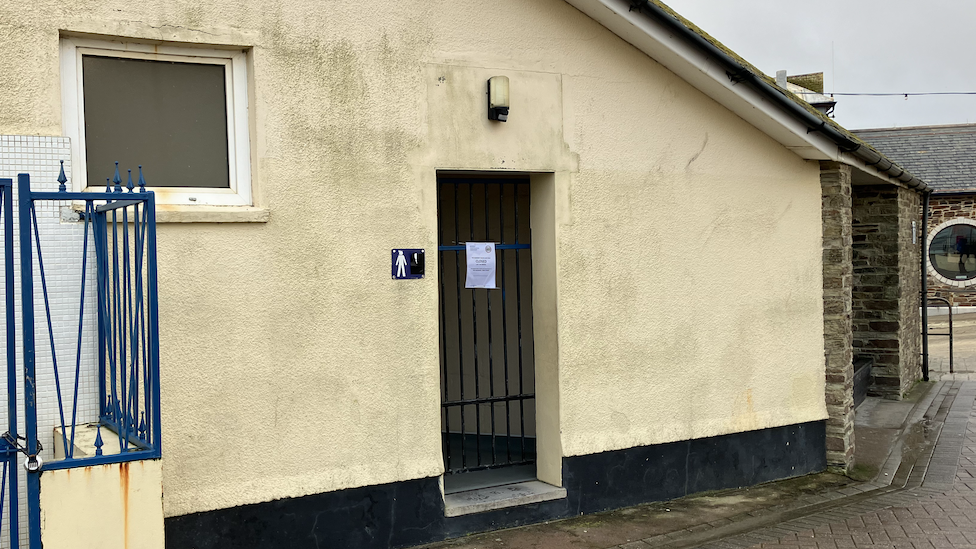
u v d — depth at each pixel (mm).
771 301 7570
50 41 4594
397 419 5699
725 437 7293
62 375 4559
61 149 4605
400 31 5707
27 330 3578
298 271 5328
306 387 5355
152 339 3828
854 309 12391
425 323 5805
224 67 5281
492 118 6012
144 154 5047
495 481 6695
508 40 6168
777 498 7070
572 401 6453
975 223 26203
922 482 7664
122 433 4004
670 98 6949
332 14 5449
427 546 5789
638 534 6117
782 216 7637
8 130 4473
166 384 4906
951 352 14914
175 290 4938
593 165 6559
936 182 26438
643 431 6812
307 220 5355
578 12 6469
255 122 5203
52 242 4547
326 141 5422
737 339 7352
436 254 5863
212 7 5051
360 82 5547
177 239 4949
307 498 5355
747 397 7414
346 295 5496
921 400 12000
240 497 5125
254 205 5238
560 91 6398
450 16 5918
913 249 13570
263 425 5207
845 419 7906
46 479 3631
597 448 6570
